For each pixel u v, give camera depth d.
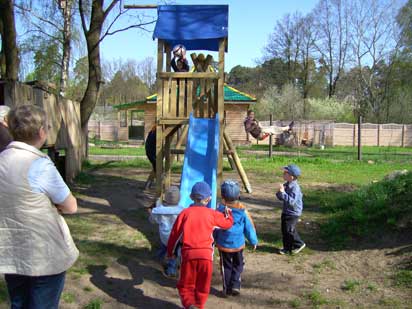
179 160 18.12
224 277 4.86
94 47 14.55
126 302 4.65
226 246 4.82
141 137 40.66
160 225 5.36
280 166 17.28
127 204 9.41
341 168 16.92
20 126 2.89
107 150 25.12
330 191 11.42
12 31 10.55
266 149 29.48
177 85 9.05
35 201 2.82
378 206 7.30
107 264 5.63
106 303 4.60
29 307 2.95
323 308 4.53
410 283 4.98
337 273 5.54
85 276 5.21
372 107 54.88
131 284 5.11
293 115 51.66
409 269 5.31
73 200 3.04
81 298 4.66
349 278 5.34
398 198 7.35
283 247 6.41
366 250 6.16
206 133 8.48
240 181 13.20
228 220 4.49
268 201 10.12
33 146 2.96
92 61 14.67
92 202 9.49
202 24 9.03
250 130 21.41
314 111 51.47
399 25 51.94
